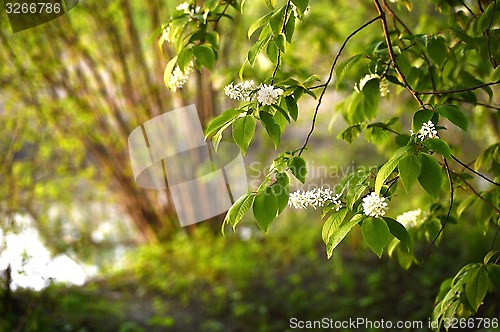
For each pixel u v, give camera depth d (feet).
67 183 20.13
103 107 19.40
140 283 17.79
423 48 7.49
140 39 19.30
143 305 16.29
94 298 15.75
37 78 17.65
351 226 5.14
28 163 18.47
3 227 13.39
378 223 5.09
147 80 18.72
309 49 17.10
